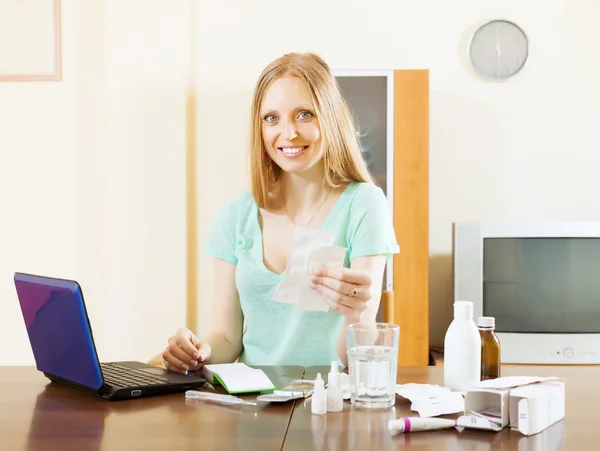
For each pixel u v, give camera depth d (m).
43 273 3.46
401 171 3.03
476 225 3.05
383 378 1.28
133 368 1.57
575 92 3.40
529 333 3.03
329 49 3.43
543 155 3.41
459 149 3.42
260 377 1.45
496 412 1.17
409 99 3.03
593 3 3.38
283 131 1.81
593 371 1.64
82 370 1.36
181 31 3.38
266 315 1.81
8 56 3.45
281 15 3.44
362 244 1.79
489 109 3.41
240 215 1.89
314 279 1.52
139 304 3.40
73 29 3.42
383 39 3.42
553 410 1.18
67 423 1.19
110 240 3.42
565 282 3.02
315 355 1.78
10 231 3.48
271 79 1.84
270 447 1.06
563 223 3.02
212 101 3.45
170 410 1.27
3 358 3.50
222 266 1.90
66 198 3.45
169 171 3.39
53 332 1.40
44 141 3.46
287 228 1.87
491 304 3.05
